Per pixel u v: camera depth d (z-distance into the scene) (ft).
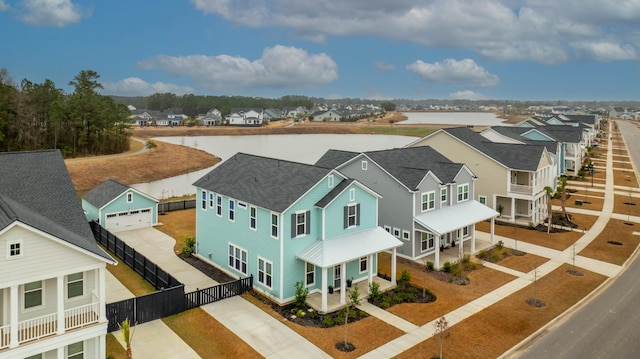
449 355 62.44
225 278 92.68
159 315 73.26
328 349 63.98
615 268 98.73
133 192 129.08
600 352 63.72
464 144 147.95
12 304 50.80
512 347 64.69
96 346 59.77
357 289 80.38
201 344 65.21
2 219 51.47
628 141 406.21
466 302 80.53
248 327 70.59
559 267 99.19
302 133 538.06
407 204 104.12
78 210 67.31
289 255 79.92
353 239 86.02
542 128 231.71
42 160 74.33
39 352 52.85
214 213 99.14
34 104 281.54
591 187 194.80
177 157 293.23
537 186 138.62
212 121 596.70
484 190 144.97
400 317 74.54
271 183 89.35
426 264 98.07
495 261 103.40
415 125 644.69
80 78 323.37
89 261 56.34
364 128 586.86
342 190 84.23
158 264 100.78
